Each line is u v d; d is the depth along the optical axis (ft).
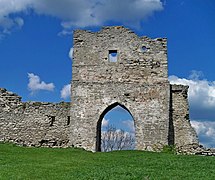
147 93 107.14
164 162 75.82
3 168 66.44
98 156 87.66
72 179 58.59
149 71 108.37
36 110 110.83
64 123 110.11
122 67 109.29
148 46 109.81
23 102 111.34
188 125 107.65
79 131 106.93
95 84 108.99
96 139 106.01
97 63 110.11
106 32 111.75
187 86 110.01
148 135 104.88
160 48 109.50
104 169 67.05
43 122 110.11
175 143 106.52
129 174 61.72
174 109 108.58
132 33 110.93
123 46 110.42
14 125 110.01
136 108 106.63
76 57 111.34
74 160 79.97
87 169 67.56
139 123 105.91
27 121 110.22
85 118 107.45
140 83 107.86
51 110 110.83
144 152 96.43
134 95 107.34
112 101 107.55
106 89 108.37
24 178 59.16
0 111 110.83
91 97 108.47
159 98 106.52
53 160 79.10
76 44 112.16
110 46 110.73
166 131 104.27
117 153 94.07
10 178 58.49
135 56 109.60
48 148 100.58
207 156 88.53
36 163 74.02
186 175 60.95
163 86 107.04
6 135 109.50
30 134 109.50
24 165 70.79
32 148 97.71
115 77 108.88
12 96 111.86
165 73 107.86
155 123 105.29
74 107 108.47
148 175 60.85
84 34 112.37
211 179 57.82
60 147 107.55
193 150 97.96
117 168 67.92
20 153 87.30
